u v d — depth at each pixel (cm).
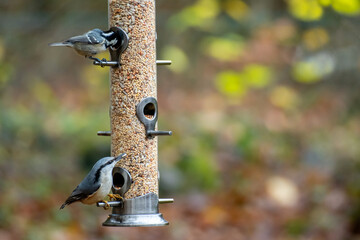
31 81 2247
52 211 1405
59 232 1320
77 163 1773
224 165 1934
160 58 2319
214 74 2566
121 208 754
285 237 1409
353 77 2372
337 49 1780
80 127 1981
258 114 2373
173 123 2152
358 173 1758
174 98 2520
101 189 716
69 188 1612
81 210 1453
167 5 2259
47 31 2064
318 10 1098
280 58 1936
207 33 2377
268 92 2447
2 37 1877
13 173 1611
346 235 1366
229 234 1440
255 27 1953
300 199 1650
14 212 1364
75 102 2341
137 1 773
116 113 773
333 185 1708
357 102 2459
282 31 1855
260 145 2105
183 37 2372
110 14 782
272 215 1556
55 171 1706
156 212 764
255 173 1891
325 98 2467
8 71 1714
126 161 763
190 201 1612
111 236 1355
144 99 770
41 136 1878
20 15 1945
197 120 2242
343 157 1948
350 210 1416
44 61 2400
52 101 2259
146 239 1378
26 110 2086
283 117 2375
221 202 1642
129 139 766
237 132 2141
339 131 2286
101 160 726
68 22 2125
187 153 1828
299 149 2141
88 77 2369
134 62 770
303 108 2462
